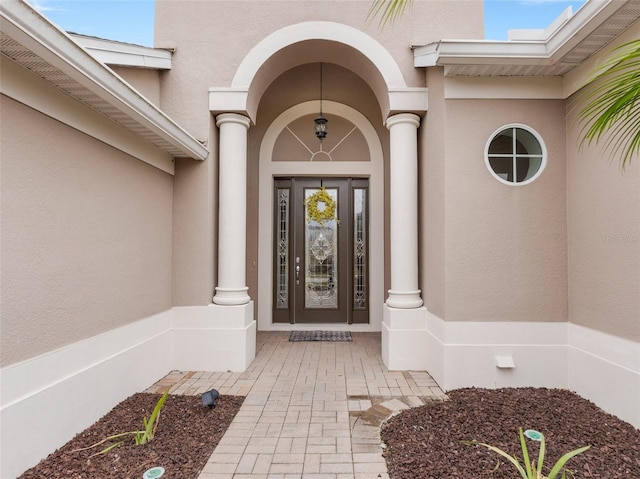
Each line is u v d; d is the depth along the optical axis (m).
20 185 2.39
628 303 3.08
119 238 3.48
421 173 4.78
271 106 6.53
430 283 4.43
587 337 3.61
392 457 2.58
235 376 4.29
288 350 5.33
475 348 3.91
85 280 3.01
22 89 2.37
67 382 2.76
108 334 3.31
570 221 3.89
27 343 2.44
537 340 3.91
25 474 2.34
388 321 4.62
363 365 4.68
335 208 6.76
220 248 4.70
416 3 4.61
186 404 3.48
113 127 3.33
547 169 3.97
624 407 3.09
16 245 2.36
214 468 2.47
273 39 4.63
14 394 2.33
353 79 6.05
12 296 2.33
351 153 6.60
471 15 4.60
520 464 2.43
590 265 3.56
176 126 3.74
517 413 3.21
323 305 6.77
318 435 2.92
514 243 3.96
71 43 2.29
